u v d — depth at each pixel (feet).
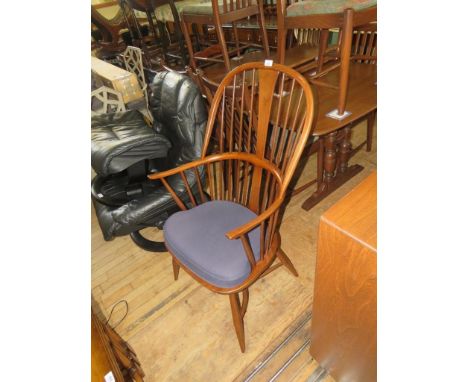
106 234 4.57
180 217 3.98
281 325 4.25
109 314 4.66
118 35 13.82
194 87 4.50
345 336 2.79
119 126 4.37
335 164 6.23
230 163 4.17
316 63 6.50
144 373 3.86
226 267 3.29
